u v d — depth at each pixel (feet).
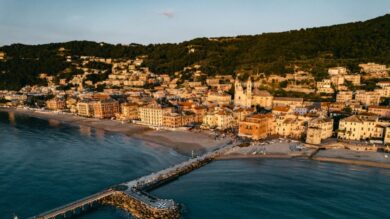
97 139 640.17
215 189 373.61
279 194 358.02
